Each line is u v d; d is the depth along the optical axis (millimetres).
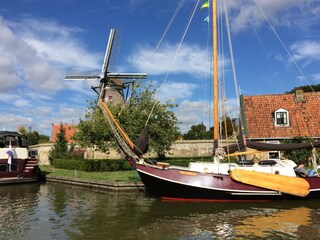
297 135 31922
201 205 16266
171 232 11930
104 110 18766
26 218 14352
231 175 16625
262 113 34312
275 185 16766
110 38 33688
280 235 11461
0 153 27391
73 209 16109
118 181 22500
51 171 34219
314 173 18062
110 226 12812
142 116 32344
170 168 16953
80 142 32438
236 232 11859
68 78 33656
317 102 34562
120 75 34156
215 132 17984
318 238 11102
